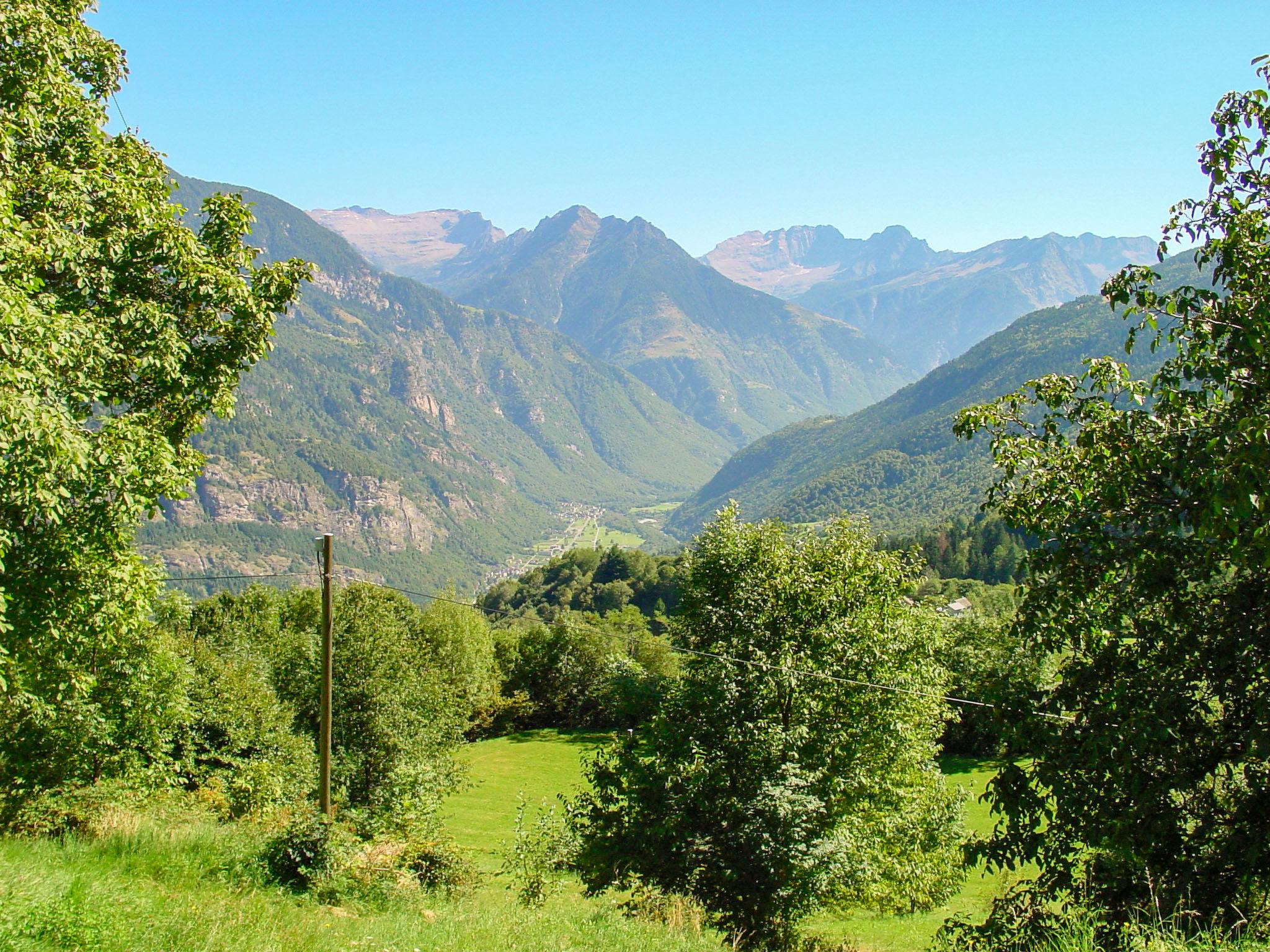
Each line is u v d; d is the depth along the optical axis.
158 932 8.95
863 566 21.22
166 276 15.07
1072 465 11.47
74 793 17.36
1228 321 10.10
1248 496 8.15
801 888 16.47
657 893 16.95
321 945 10.23
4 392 10.04
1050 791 10.66
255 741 33.09
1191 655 10.01
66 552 12.51
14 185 11.83
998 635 12.77
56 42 13.18
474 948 10.88
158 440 13.19
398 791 28.69
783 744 18.28
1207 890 9.26
